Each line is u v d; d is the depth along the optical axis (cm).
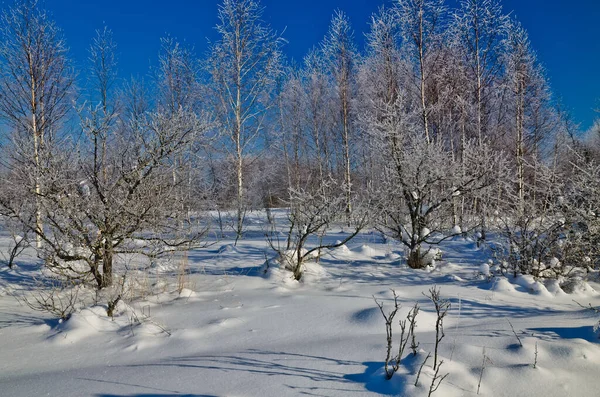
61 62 1114
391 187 789
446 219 820
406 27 1355
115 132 586
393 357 339
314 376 313
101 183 561
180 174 612
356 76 1894
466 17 1402
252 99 1431
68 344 419
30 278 680
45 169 525
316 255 773
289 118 2009
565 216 664
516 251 694
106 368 349
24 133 836
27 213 555
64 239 550
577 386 297
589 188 639
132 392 294
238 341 409
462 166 783
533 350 348
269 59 1458
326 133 2061
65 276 579
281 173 2012
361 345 375
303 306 517
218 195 1305
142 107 1603
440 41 1440
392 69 1603
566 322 444
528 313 498
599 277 691
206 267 767
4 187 547
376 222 792
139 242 747
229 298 564
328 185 737
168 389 297
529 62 1468
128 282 589
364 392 288
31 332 454
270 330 439
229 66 1414
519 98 1448
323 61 2050
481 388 291
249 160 1499
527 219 697
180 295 573
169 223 618
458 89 1538
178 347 400
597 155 1385
